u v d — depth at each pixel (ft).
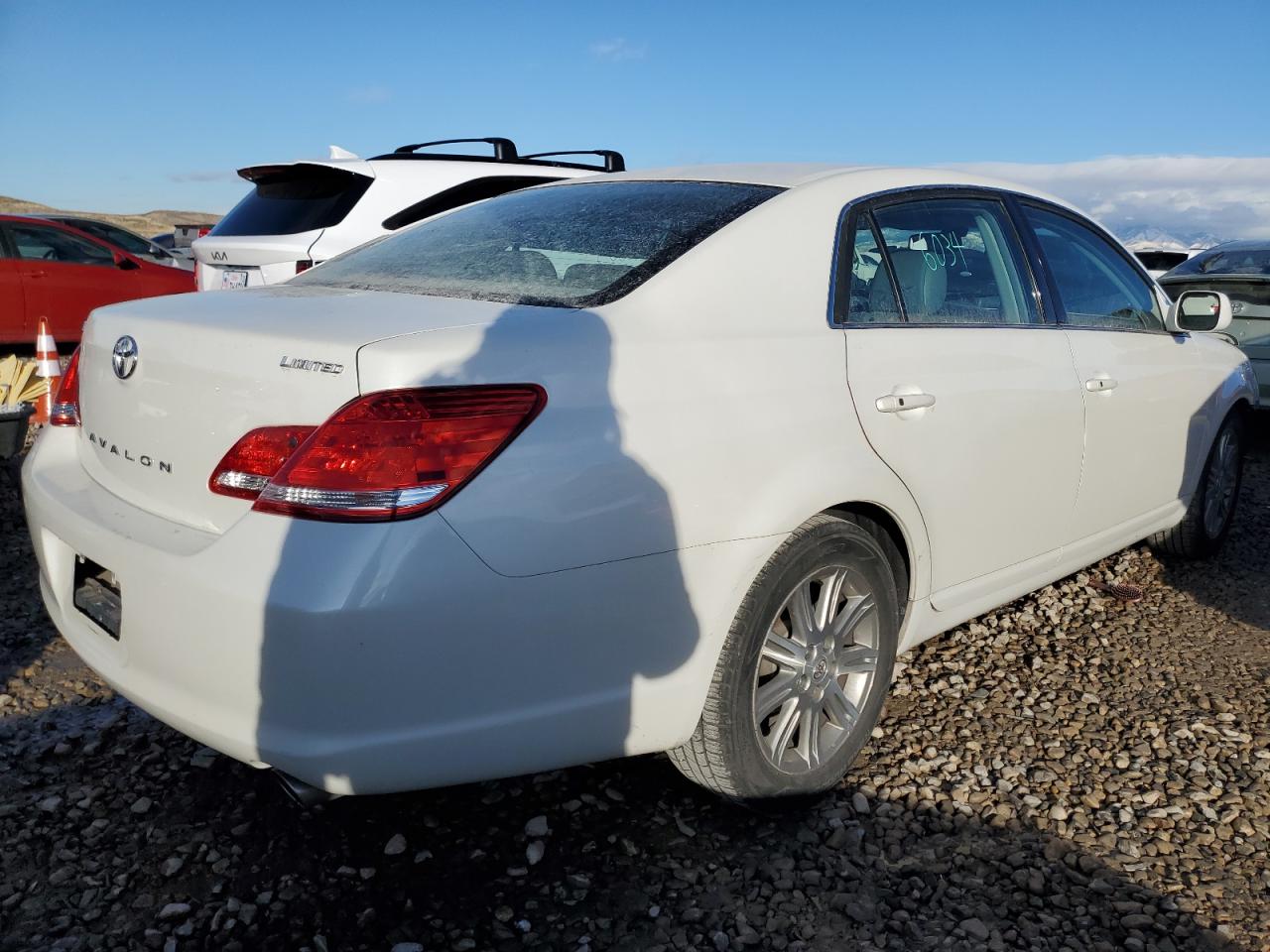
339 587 6.09
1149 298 13.32
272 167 21.17
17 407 17.03
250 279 20.88
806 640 8.33
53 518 7.91
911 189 9.94
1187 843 8.38
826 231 8.82
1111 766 9.55
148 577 6.76
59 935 7.06
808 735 8.50
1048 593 13.71
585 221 9.07
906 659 11.63
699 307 7.78
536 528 6.54
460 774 6.66
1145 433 12.45
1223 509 15.42
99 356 8.15
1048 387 10.52
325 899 7.48
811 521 8.05
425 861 7.93
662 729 7.45
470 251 9.04
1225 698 10.95
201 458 6.94
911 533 9.03
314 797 6.68
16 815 8.38
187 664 6.61
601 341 7.10
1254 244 26.45
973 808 8.82
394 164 21.09
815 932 7.29
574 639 6.84
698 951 7.09
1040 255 11.28
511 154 24.29
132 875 7.70
